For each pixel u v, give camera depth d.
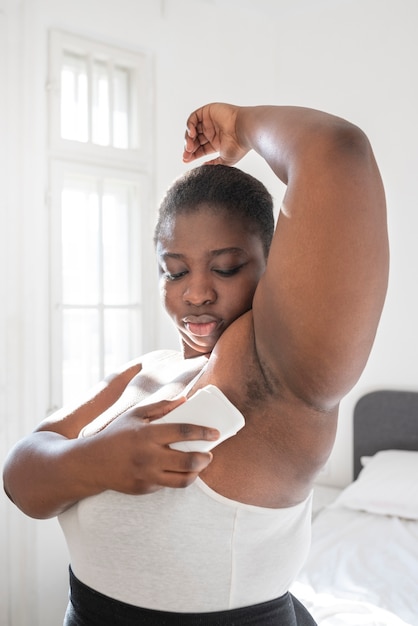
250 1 3.26
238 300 0.58
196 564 0.53
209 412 0.50
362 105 3.25
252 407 0.53
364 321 0.46
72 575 0.62
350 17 3.26
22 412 2.54
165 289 0.60
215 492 0.52
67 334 2.74
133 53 2.90
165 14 2.99
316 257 0.46
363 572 2.03
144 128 2.94
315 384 0.49
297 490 0.55
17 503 0.62
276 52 3.50
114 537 0.54
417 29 3.08
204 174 0.58
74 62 2.76
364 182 0.46
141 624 0.54
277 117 0.56
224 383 0.54
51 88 2.61
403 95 3.13
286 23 3.46
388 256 0.48
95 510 0.55
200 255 0.57
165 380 0.65
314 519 2.60
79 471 0.53
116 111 2.93
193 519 0.53
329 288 0.45
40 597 2.59
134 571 0.54
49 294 2.64
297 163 0.49
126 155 2.88
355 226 0.45
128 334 2.94
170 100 3.03
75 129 2.76
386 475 2.75
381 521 2.52
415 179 3.10
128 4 2.85
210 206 0.57
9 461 0.63
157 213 0.62
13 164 2.52
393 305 3.17
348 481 3.26
